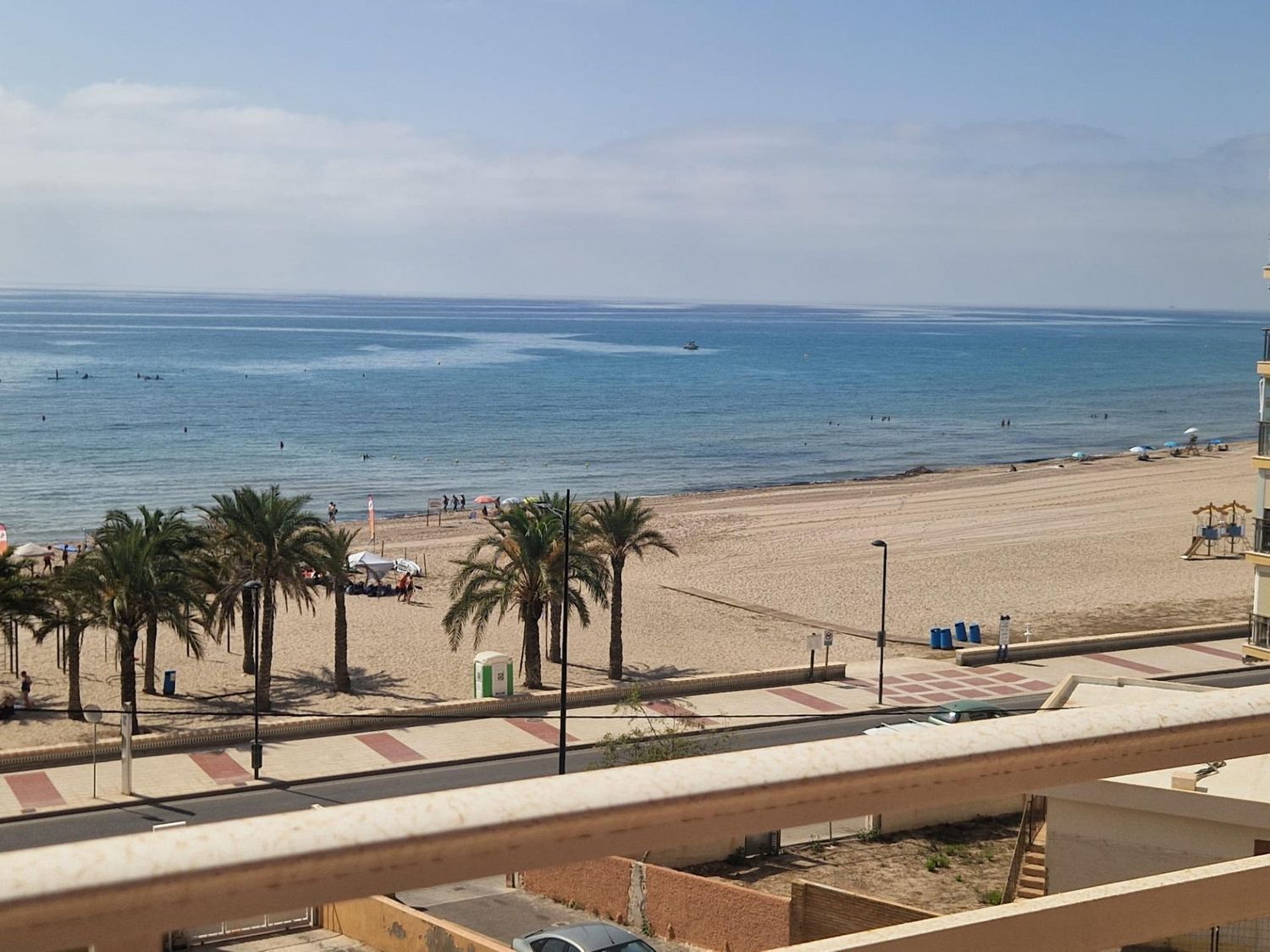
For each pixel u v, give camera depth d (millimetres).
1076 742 2062
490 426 138000
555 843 1694
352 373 197375
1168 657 47281
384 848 1595
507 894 19375
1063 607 57438
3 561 39031
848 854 23281
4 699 39406
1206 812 15055
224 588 40719
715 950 17594
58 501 90688
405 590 58438
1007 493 95375
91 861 1454
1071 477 104000
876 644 50094
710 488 102938
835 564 67625
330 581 42875
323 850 1554
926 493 96125
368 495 97625
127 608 37156
